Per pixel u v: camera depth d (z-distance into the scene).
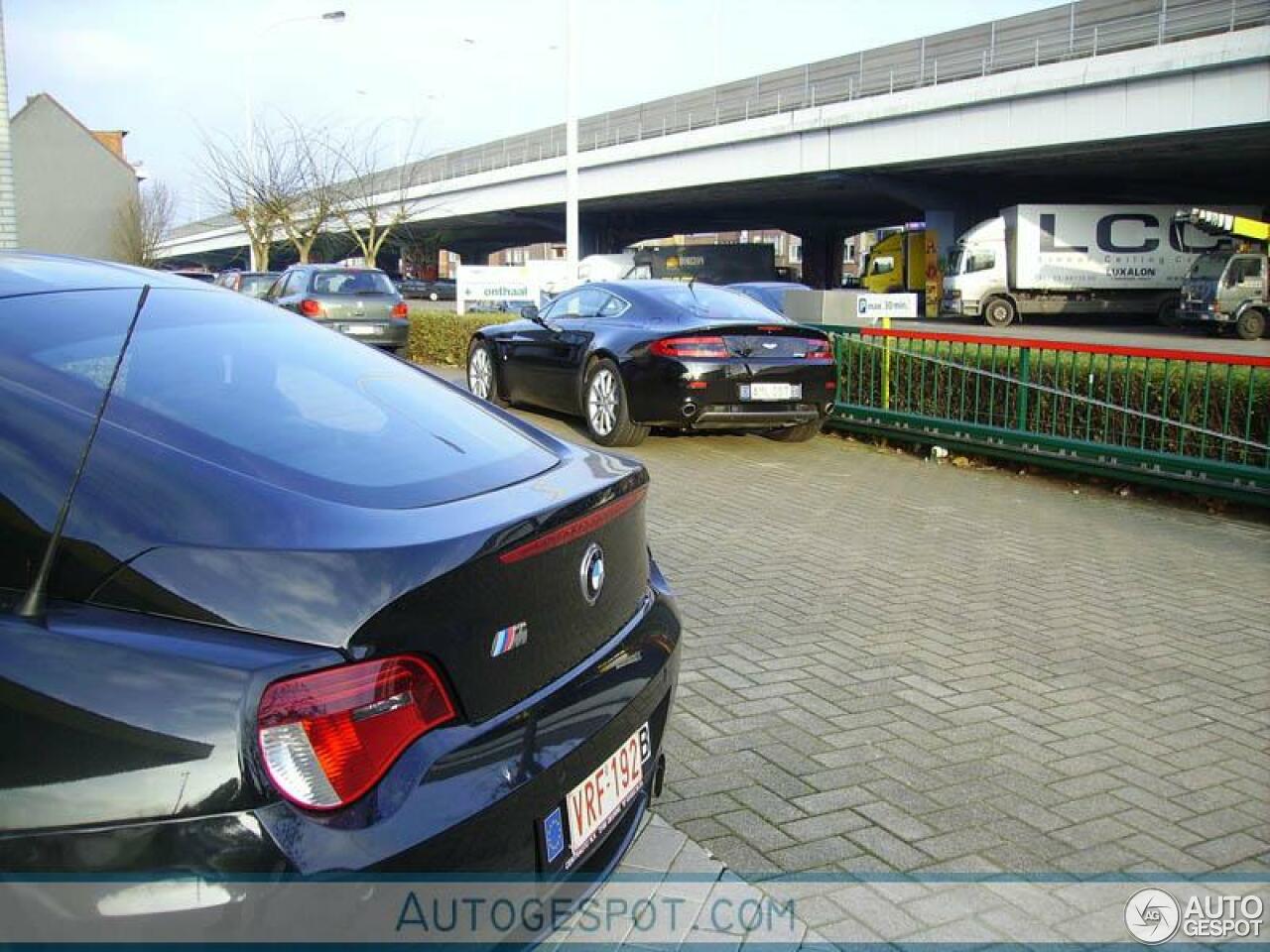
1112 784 3.68
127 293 3.00
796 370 9.28
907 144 36.75
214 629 1.87
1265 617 5.41
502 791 2.07
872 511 7.65
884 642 4.98
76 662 1.82
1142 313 33.78
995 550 6.62
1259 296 26.05
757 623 5.21
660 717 2.81
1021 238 32.62
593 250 68.38
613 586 2.65
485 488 2.51
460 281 22.02
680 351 9.05
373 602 1.93
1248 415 7.37
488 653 2.14
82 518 1.98
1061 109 31.67
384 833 1.87
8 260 3.10
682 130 48.31
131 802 1.75
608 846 2.47
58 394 2.26
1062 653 4.88
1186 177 41.06
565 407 10.58
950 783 3.66
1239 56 27.05
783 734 4.01
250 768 1.77
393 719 1.93
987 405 9.25
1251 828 3.41
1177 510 7.80
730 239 120.50
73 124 45.66
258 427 2.50
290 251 56.31
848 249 101.88
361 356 3.32
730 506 7.72
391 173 58.56
